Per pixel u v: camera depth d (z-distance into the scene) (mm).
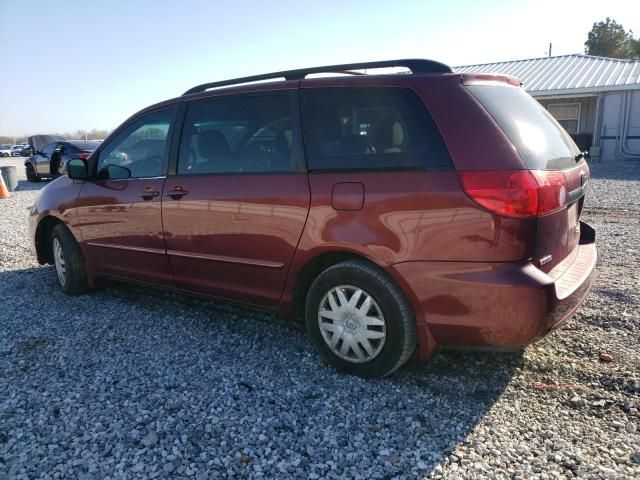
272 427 2801
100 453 2609
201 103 3982
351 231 3109
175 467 2494
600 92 19938
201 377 3379
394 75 3176
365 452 2574
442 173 2867
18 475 2449
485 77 3164
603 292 4574
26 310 4801
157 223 4156
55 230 5148
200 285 4039
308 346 3811
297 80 3504
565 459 2469
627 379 3135
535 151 2920
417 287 2939
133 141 4465
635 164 18438
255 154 3598
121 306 4832
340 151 3221
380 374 3201
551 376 3232
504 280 2723
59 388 3281
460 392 3098
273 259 3500
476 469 2418
